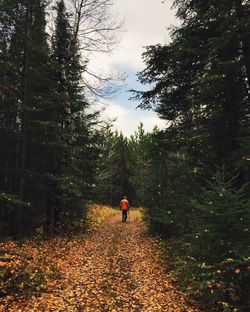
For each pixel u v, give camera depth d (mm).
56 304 7316
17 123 14977
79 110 18844
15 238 12648
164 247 12758
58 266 9922
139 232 18344
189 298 7980
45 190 15883
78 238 15109
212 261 7031
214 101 11039
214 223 7145
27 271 8367
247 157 8570
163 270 10328
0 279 7664
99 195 20594
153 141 11953
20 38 14062
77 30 15688
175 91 12758
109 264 11000
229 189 7230
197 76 11953
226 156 10656
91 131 18922
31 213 16766
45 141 15383
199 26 11164
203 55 10984
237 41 10266
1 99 14195
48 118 16000
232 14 10242
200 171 10484
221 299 7016
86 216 20594
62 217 17844
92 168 18969
